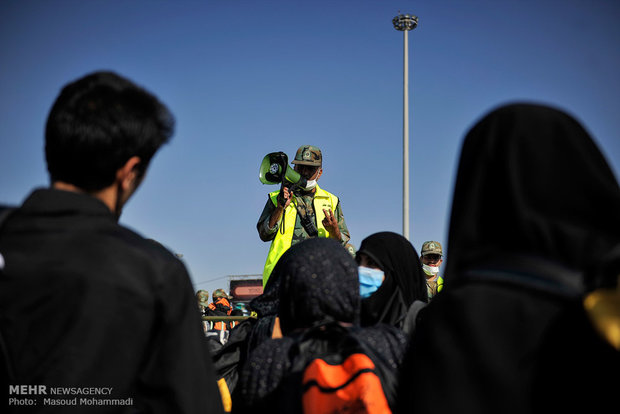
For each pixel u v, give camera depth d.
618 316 1.14
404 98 21.66
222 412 1.87
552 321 1.25
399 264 3.48
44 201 1.74
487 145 1.49
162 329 1.77
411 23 21.80
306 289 2.45
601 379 1.14
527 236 1.36
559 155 1.42
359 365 2.09
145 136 1.87
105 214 1.80
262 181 5.97
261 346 2.38
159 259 1.82
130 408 1.70
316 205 6.01
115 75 1.95
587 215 1.38
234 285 48.72
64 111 1.81
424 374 1.33
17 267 1.63
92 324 1.62
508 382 1.23
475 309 1.32
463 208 1.50
